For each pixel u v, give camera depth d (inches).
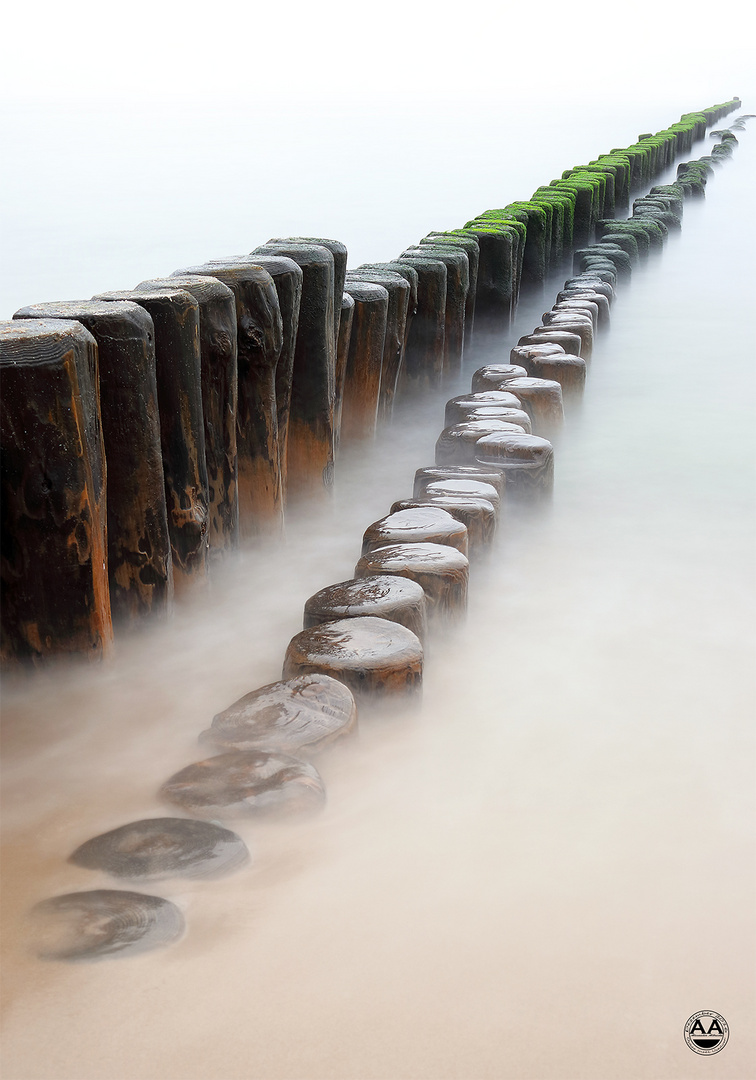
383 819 116.0
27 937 96.0
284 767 116.5
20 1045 85.1
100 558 135.9
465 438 216.5
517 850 111.9
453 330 320.8
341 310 225.9
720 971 95.3
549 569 194.1
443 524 171.2
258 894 102.1
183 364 154.6
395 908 101.4
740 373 355.6
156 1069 83.4
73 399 124.0
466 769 127.7
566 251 530.9
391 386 271.7
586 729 138.6
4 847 111.0
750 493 239.8
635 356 378.6
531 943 97.7
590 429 289.9
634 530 215.2
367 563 157.6
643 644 164.6
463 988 92.0
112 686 143.3
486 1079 83.2
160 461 148.9
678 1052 86.1
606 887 106.3
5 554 130.9
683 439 281.7
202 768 117.6
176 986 90.9
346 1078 83.0
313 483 215.6
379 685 130.0
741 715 143.5
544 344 298.7
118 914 98.7
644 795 123.7
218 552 177.9
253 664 155.2
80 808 118.5
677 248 628.7
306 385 208.2
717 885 107.3
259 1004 89.4
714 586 187.8
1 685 138.1
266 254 199.6
